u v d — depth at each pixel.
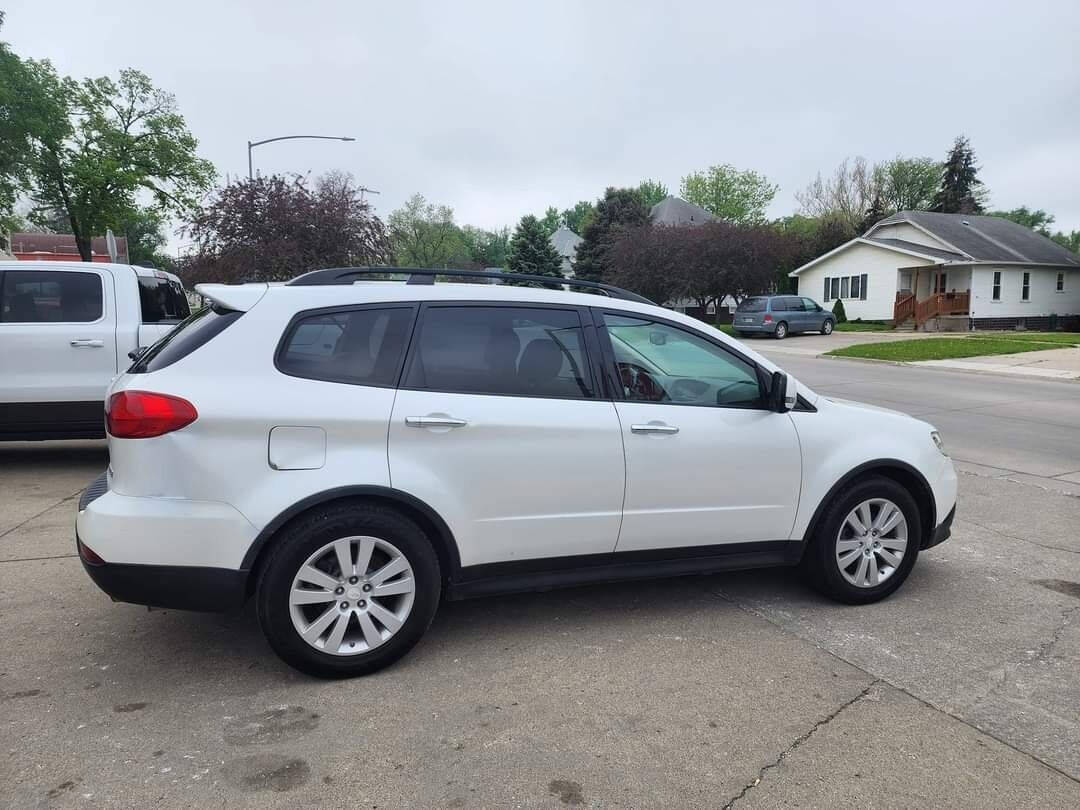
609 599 4.34
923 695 3.29
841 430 4.19
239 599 3.19
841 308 38.12
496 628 3.93
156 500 3.10
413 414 3.35
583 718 3.08
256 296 3.38
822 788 2.65
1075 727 3.06
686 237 36.59
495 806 2.53
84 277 6.90
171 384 3.14
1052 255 37.12
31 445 8.46
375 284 3.57
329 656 3.29
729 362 4.04
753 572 4.84
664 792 2.62
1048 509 6.41
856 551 4.23
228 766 2.71
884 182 65.00
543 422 3.55
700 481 3.86
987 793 2.64
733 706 3.19
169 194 36.41
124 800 2.51
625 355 3.87
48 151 31.42
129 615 3.98
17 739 2.85
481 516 3.49
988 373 17.19
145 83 34.19
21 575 4.50
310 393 3.25
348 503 3.29
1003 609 4.25
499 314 3.66
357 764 2.74
